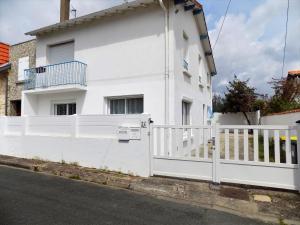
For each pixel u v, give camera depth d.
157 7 9.01
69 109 11.41
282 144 7.55
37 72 11.56
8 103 14.06
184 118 10.68
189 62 10.84
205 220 4.10
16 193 5.29
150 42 9.09
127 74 9.52
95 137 7.50
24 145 9.18
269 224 4.01
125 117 7.01
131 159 6.83
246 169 5.79
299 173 5.36
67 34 11.34
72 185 6.02
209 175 6.12
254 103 22.31
